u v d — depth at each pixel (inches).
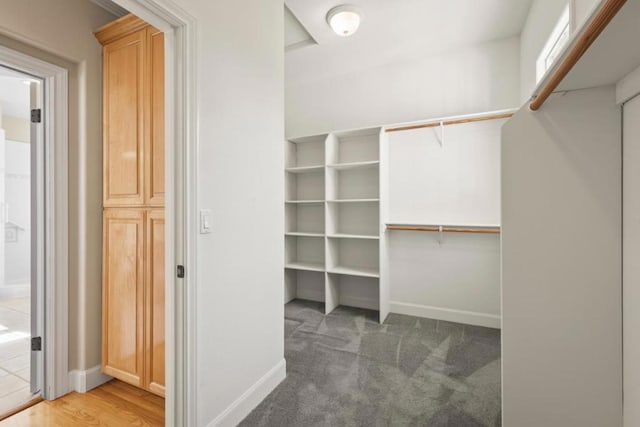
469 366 83.4
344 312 128.0
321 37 108.0
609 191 44.0
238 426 60.7
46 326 70.9
